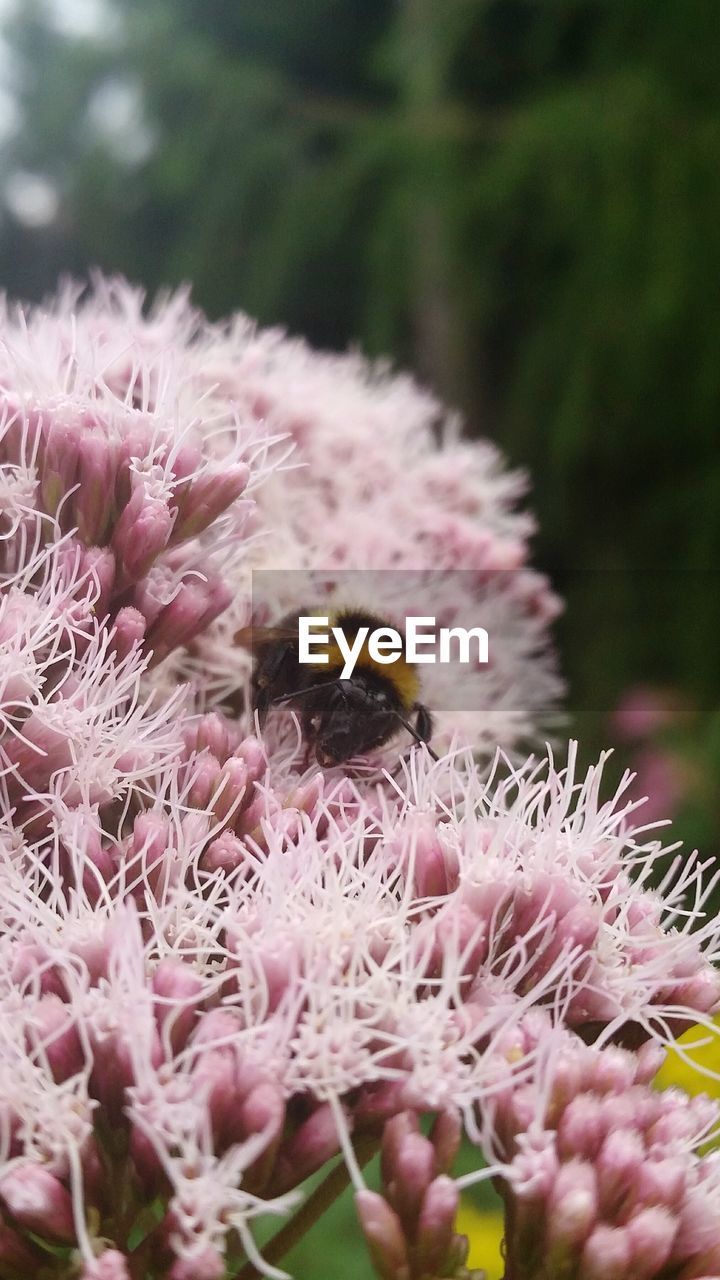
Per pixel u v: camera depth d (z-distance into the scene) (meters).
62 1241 0.08
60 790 0.10
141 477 0.10
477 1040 0.09
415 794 0.10
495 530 0.16
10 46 0.38
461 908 0.09
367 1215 0.08
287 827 0.10
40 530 0.10
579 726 0.26
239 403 0.13
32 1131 0.08
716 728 0.23
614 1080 0.09
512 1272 0.09
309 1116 0.09
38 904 0.09
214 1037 0.09
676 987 0.10
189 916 0.09
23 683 0.10
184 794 0.10
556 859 0.10
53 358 0.11
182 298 0.15
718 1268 0.09
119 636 0.10
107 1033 0.09
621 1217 0.09
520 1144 0.09
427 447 0.16
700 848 0.22
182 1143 0.08
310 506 0.13
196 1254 0.08
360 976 0.09
